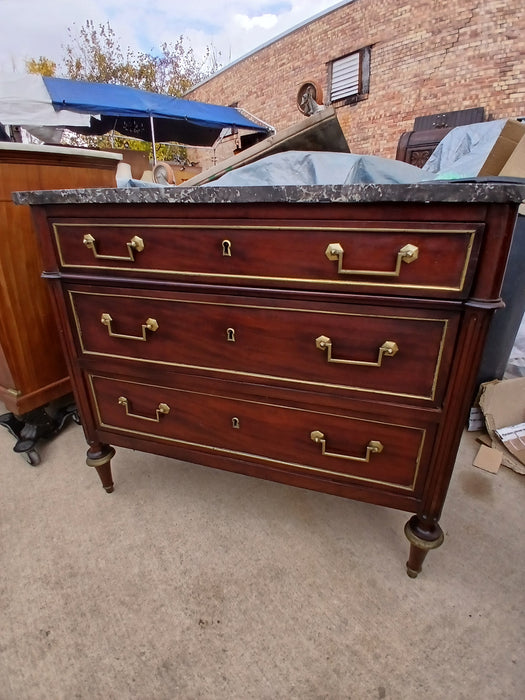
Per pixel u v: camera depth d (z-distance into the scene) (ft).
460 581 2.90
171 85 35.55
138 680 2.32
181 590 2.86
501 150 4.50
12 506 3.65
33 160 3.99
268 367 2.64
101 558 3.11
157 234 2.50
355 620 2.64
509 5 12.93
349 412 2.57
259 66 21.99
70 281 2.93
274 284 2.35
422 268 2.03
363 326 2.29
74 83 15.76
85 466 4.24
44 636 2.56
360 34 16.75
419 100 15.72
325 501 3.74
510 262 4.29
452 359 2.19
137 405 3.25
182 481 4.00
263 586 2.88
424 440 2.47
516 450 4.20
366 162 2.73
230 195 2.16
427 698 2.22
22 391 4.33
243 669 2.37
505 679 2.30
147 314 2.81
